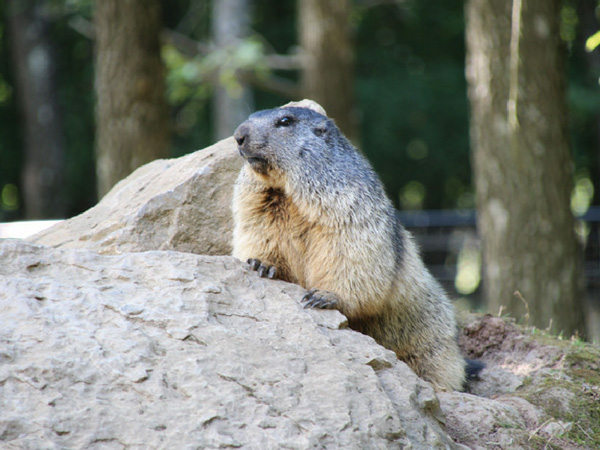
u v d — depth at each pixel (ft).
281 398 19.67
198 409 18.76
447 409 25.03
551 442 24.56
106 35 55.21
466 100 118.93
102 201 36.42
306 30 68.69
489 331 35.32
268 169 26.63
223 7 95.86
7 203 138.92
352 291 26.16
